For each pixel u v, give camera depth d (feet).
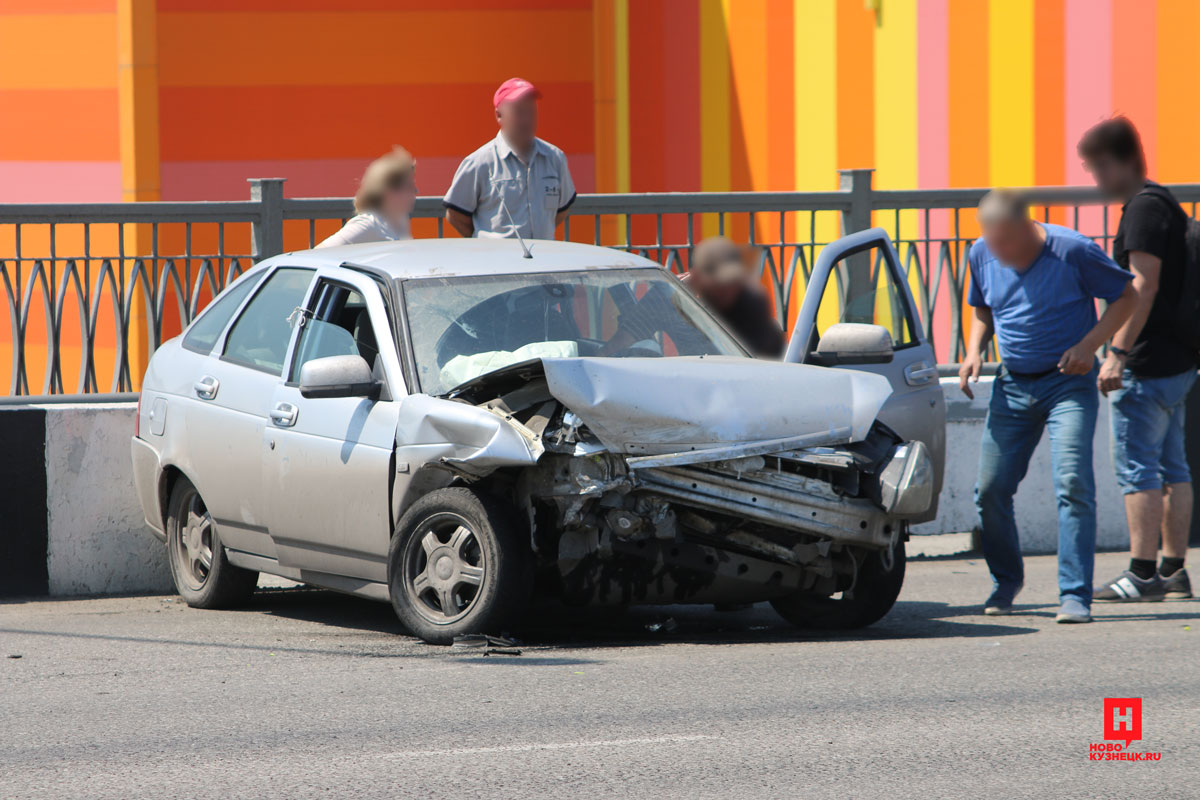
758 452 60.90
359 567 66.54
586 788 42.22
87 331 87.40
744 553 63.10
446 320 67.26
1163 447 75.36
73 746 47.62
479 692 53.78
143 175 164.66
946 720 49.19
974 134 127.65
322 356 69.41
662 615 73.56
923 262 97.96
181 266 91.97
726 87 168.45
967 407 96.37
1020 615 72.08
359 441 65.16
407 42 174.40
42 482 82.94
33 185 175.01
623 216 108.47
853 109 145.89
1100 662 57.93
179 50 166.20
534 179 88.79
